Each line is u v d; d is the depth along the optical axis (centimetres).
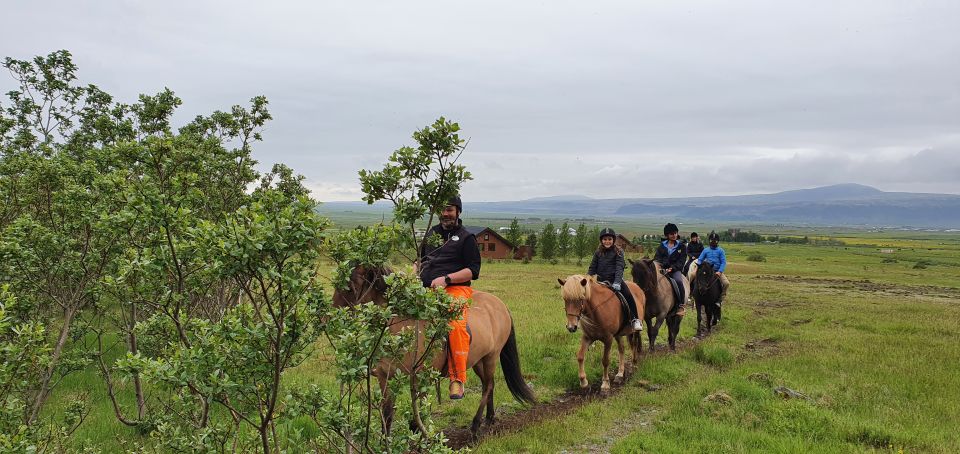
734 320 1761
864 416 744
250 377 321
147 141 491
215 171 760
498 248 6994
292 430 605
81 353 623
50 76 952
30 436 418
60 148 957
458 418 788
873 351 1196
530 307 1934
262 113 927
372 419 457
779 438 664
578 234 6378
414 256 406
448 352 606
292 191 873
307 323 317
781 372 979
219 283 643
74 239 602
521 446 672
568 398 902
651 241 10988
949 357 1140
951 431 689
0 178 632
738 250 11500
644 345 1343
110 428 665
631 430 739
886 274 5359
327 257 347
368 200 389
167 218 416
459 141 382
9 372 385
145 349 608
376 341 334
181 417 446
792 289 3173
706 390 870
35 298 598
